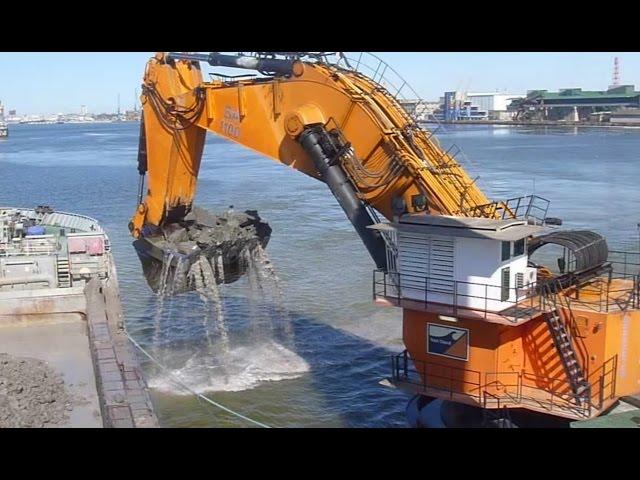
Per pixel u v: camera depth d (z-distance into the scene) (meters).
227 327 30.45
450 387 17.73
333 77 19.73
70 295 23.05
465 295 17.23
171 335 29.53
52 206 68.38
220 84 22.34
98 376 17.14
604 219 53.06
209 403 22.69
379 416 21.98
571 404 16.42
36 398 16.17
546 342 16.94
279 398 23.28
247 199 70.50
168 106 23.06
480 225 16.91
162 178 23.72
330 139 19.53
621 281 18.78
